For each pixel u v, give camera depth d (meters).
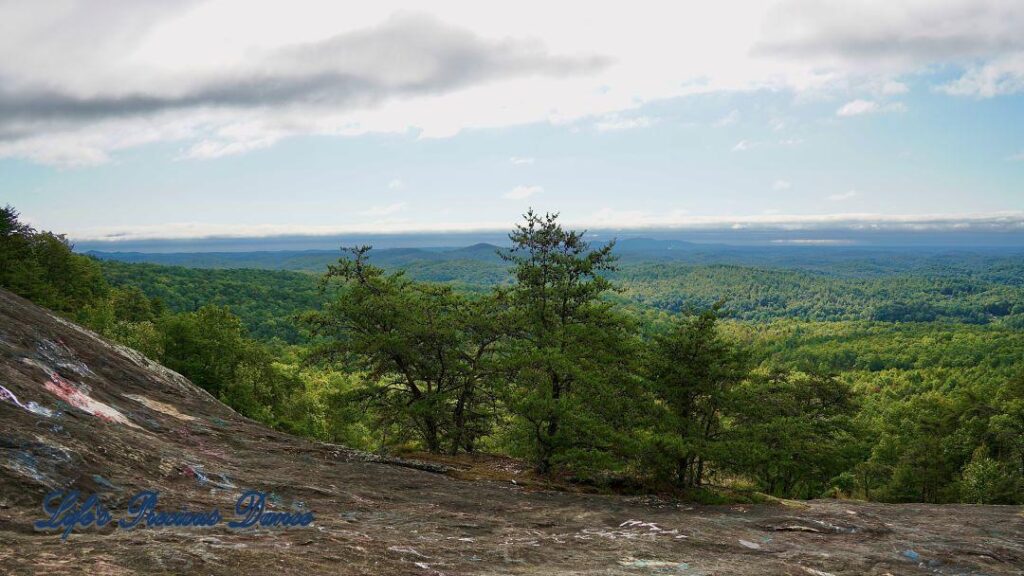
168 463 11.72
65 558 6.07
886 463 53.06
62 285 59.22
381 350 24.42
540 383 20.59
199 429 17.20
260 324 147.50
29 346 16.44
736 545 13.09
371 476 16.50
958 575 12.30
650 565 10.54
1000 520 18.14
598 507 16.47
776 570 11.15
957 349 170.50
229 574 6.47
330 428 48.56
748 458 19.41
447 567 8.67
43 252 58.84
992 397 80.81
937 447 45.69
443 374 26.03
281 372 47.97
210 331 37.97
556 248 23.62
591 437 19.44
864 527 15.87
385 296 25.27
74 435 10.60
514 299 24.62
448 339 24.81
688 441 19.44
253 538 8.28
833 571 11.72
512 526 12.76
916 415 72.31
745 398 21.94
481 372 25.12
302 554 7.79
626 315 23.72
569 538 12.17
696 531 14.10
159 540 7.32
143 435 13.73
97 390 16.34
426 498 14.93
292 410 46.19
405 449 25.48
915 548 14.07
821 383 39.78
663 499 18.95
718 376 20.78
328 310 25.97
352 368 26.56
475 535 11.45
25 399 11.70
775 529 15.40
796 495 38.88
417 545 9.63
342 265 26.38
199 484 11.31
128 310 83.00
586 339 21.95
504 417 25.95
